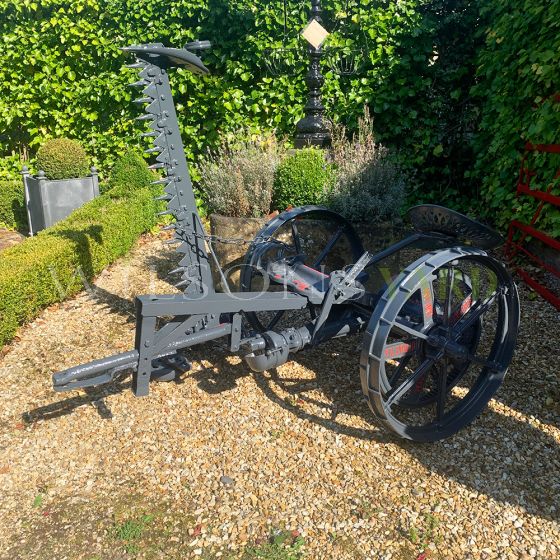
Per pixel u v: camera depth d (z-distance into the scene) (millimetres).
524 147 5336
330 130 6289
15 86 8078
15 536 2695
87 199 7645
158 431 3404
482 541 2609
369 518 2752
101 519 2781
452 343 3209
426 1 6695
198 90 7438
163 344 2943
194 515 2793
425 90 6906
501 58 5688
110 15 7602
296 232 4430
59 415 3584
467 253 3068
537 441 3248
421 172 7168
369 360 2943
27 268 4711
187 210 3146
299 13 7004
